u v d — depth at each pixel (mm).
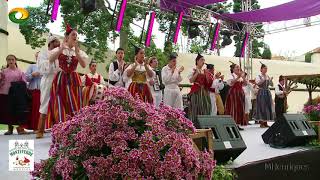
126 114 2146
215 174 2859
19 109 6570
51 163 2248
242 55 14102
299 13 12766
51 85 5215
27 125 6672
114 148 2035
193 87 6930
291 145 5336
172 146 2092
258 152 4891
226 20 13445
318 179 2811
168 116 2369
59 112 5066
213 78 7262
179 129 2350
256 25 14023
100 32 14672
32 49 14469
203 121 3939
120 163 2008
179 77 7117
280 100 10617
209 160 2385
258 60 18781
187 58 16531
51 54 5039
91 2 9281
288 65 18781
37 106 6625
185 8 11969
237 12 12969
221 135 3949
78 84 5211
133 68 6070
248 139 6430
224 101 9102
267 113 9117
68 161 2072
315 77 10391
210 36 12930
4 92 6621
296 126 5383
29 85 6750
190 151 2162
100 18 14547
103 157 2055
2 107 6598
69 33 5188
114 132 2100
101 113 2162
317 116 7797
